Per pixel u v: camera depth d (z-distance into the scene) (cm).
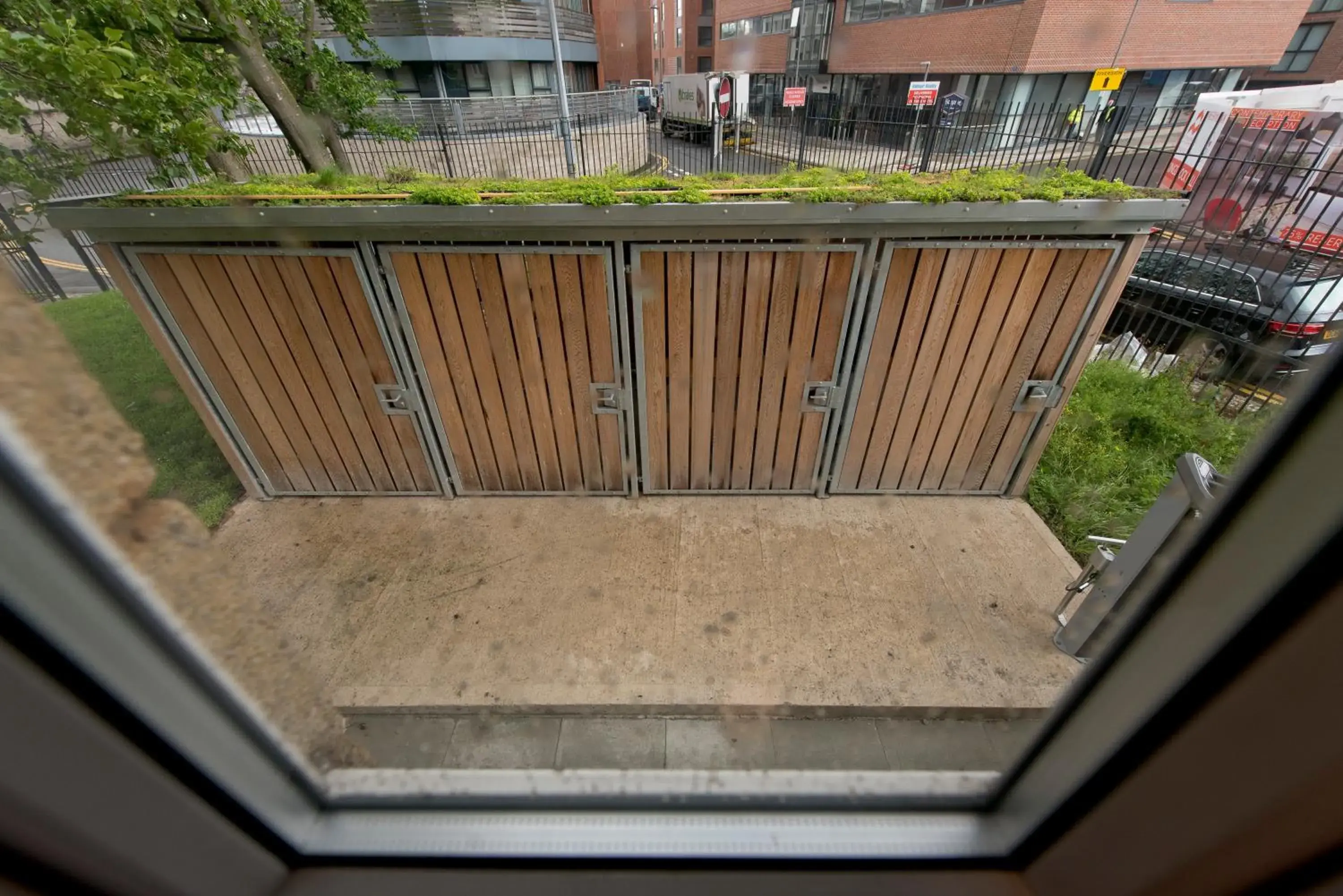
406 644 240
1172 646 55
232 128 496
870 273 253
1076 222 236
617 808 76
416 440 308
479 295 262
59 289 201
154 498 55
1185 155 499
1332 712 42
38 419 44
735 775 81
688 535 297
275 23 453
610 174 268
